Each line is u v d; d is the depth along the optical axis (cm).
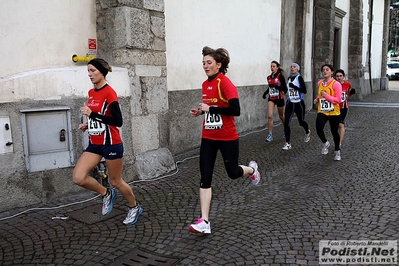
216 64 366
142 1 567
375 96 2091
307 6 1341
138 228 396
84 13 548
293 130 1005
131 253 343
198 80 780
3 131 427
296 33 1309
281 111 860
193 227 361
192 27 752
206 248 349
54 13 504
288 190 516
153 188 532
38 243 364
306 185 536
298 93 757
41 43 490
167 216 429
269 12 1077
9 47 454
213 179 571
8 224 407
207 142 378
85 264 323
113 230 392
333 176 576
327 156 710
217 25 835
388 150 746
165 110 628
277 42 1148
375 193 491
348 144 815
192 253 341
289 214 427
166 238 372
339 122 670
